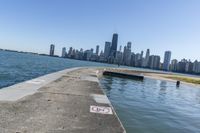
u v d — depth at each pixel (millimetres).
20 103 9312
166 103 18781
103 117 8500
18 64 70312
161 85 38438
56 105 9688
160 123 11391
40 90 13320
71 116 8172
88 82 20719
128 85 31484
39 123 6957
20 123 6766
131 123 10719
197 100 23344
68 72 31375
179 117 13555
